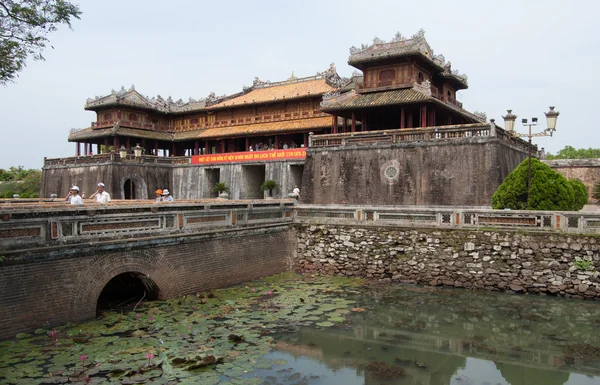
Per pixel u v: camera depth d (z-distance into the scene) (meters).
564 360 12.77
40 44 14.32
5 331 12.29
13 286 12.47
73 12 14.42
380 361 12.59
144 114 57.31
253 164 44.97
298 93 49.53
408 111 35.88
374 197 30.91
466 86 44.44
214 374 11.07
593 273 17.95
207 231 18.81
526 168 21.45
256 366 11.70
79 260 14.12
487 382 11.45
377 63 36.53
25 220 12.73
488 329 15.15
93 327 13.83
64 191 51.66
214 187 46.94
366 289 20.20
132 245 15.67
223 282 19.75
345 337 14.30
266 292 19.11
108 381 10.39
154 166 49.41
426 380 11.45
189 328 14.17
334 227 23.61
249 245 21.41
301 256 24.28
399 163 30.09
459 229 20.75
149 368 11.12
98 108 55.44
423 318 16.22
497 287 19.69
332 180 32.69
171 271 17.23
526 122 20.88
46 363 11.12
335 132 37.53
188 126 59.00
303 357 12.60
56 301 13.50
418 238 21.53
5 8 13.59
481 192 26.91
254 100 51.66
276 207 23.62
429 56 37.44
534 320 15.95
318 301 18.02
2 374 10.44
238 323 14.91
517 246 19.44
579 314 16.45
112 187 45.69
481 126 27.48
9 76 14.05
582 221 18.48
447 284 20.69
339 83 46.41
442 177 28.41
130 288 17.70
